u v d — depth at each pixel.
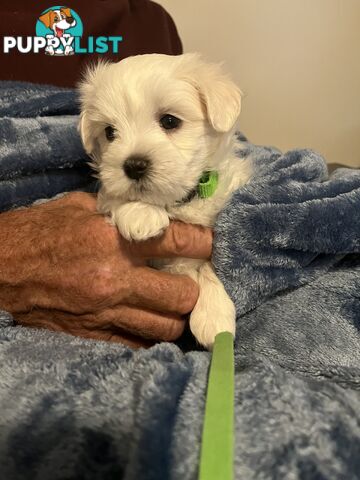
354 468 0.10
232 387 0.12
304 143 0.48
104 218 0.20
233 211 0.19
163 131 0.22
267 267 0.19
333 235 0.19
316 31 0.43
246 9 0.43
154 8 0.39
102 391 0.13
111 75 0.23
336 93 0.46
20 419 0.12
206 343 0.19
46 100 0.24
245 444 0.10
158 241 0.19
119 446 0.11
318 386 0.13
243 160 0.25
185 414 0.11
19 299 0.20
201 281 0.20
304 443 0.10
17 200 0.23
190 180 0.21
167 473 0.10
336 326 0.18
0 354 0.15
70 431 0.11
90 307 0.19
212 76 0.23
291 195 0.19
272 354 0.18
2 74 0.32
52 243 0.19
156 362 0.14
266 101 0.46
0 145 0.22
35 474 0.11
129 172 0.20
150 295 0.19
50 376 0.13
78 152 0.24
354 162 0.48
